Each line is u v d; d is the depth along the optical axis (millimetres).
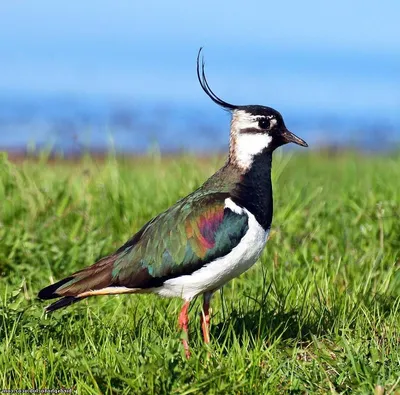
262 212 10602
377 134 41188
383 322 10914
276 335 10711
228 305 11750
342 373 9320
